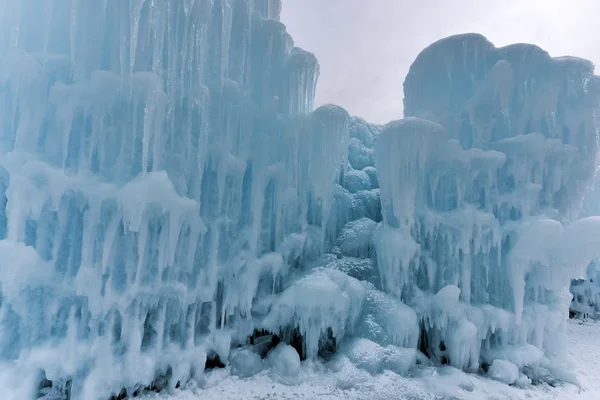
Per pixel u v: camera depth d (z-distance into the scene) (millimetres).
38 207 5484
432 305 8461
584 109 8656
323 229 9070
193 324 6883
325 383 6988
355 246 9648
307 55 8672
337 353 7844
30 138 5613
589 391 7664
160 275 6172
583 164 8781
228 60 7875
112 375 5691
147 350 6293
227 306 7652
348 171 11445
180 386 6453
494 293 8852
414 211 8734
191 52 6699
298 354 7703
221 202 7438
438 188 9164
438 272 8875
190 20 6645
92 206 5688
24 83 5539
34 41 5883
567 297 8812
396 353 7598
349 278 8461
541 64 8719
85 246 5680
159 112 6047
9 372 5223
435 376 7465
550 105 8625
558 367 8211
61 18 5988
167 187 5844
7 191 5406
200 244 7113
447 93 9516
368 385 6953
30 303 5543
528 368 8258
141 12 6164
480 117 8922
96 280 5707
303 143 8500
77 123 5973
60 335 5707
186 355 6578
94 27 5969
